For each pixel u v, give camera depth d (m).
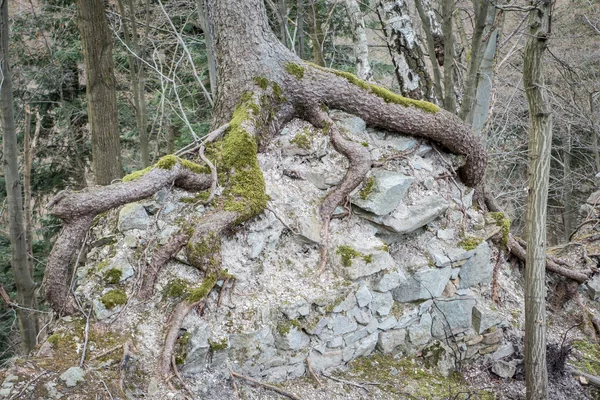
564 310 6.19
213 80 7.01
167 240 3.96
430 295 4.71
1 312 9.77
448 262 4.82
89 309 3.74
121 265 3.89
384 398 4.08
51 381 3.15
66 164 11.38
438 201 4.96
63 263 3.67
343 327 4.20
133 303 3.78
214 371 3.69
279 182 4.60
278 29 10.48
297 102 4.82
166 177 3.99
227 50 4.77
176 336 3.57
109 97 7.87
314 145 4.75
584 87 10.66
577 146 13.42
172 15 10.34
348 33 11.44
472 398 4.47
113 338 3.58
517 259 5.85
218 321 3.81
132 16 8.86
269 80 4.70
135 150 12.88
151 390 3.36
